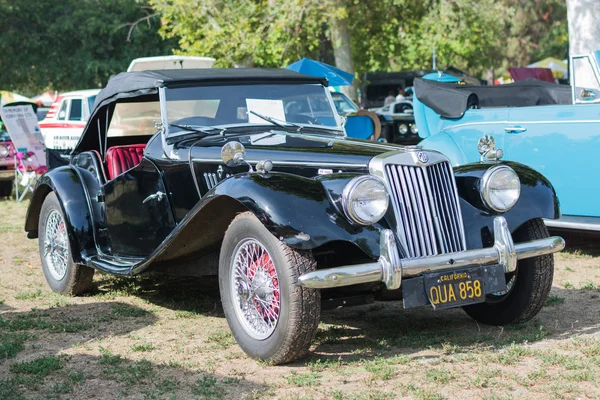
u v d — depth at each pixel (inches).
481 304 209.2
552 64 1155.9
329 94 243.0
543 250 186.9
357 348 187.3
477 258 177.9
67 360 180.5
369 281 167.2
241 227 175.2
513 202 188.4
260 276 175.3
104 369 171.8
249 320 180.4
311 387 158.1
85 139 262.5
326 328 206.8
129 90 235.3
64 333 207.5
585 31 416.5
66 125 631.8
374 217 168.4
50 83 1274.6
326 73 558.6
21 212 479.2
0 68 1151.6
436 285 173.2
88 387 161.9
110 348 191.5
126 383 163.2
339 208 169.6
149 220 227.1
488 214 188.2
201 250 202.8
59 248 259.4
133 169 229.3
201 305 237.0
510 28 1743.4
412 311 227.1
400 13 866.8
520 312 200.1
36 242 365.4
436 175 182.5
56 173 256.2
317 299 166.7
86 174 254.1
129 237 235.8
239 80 232.7
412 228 176.2
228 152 191.9
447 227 181.6
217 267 207.0
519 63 1834.4
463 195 191.8
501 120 318.0
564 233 344.5
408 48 1138.7
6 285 272.8
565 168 297.9
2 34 1125.7
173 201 218.8
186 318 222.5
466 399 148.8
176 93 224.7
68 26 1120.2
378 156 179.2
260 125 227.1
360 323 213.3
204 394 155.3
